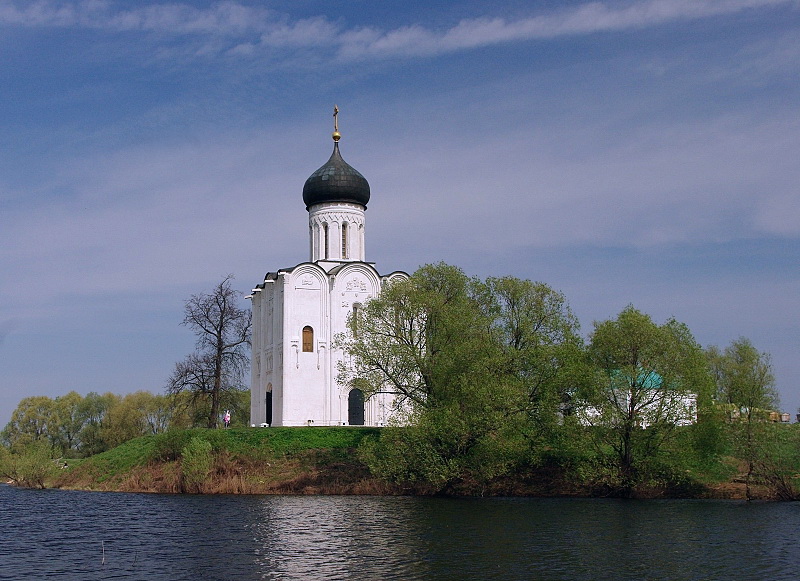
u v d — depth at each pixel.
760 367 63.72
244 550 38.94
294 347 83.00
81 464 85.44
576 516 50.19
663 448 61.88
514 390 60.72
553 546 39.44
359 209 90.25
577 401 64.12
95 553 39.09
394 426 62.09
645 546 39.59
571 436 62.59
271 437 76.50
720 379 78.19
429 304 67.62
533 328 70.12
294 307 83.69
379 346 67.56
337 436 76.19
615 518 49.28
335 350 83.75
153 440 84.88
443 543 40.25
